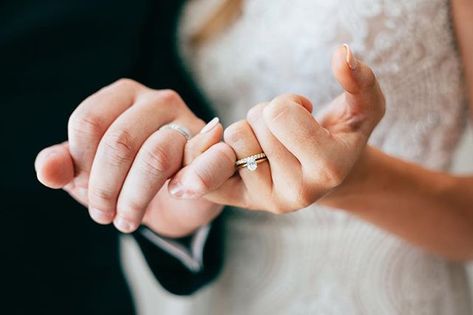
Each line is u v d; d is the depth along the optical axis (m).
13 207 0.91
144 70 0.75
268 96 0.69
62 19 0.82
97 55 0.83
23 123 0.88
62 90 0.86
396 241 0.66
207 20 0.70
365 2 0.63
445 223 0.59
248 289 0.72
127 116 0.43
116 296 0.95
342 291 0.68
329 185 0.41
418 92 0.64
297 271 0.70
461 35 0.62
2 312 0.91
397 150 0.66
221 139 0.46
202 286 0.69
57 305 0.93
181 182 0.40
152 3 0.74
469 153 0.83
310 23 0.65
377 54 0.63
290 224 0.69
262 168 0.41
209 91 0.72
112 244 0.94
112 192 0.42
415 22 0.63
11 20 0.84
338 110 0.42
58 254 0.93
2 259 0.91
